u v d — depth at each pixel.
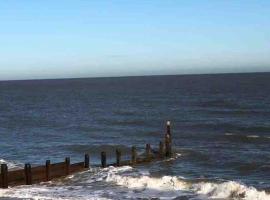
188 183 24.89
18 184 25.08
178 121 64.25
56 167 26.73
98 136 50.69
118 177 26.45
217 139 47.12
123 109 87.12
